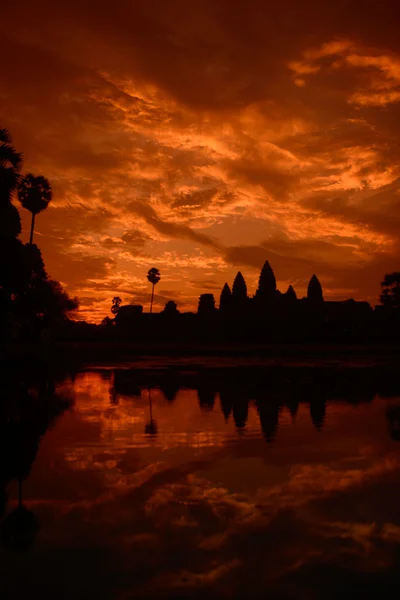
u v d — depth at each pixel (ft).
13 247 99.66
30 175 141.28
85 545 13.33
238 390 51.34
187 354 137.28
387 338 238.68
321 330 253.65
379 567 12.11
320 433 28.71
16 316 132.87
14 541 13.61
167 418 34.24
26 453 23.99
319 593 10.94
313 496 17.28
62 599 10.68
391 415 35.14
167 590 11.07
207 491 17.94
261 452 23.99
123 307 341.62
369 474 20.06
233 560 12.44
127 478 19.66
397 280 244.83
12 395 47.62
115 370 80.07
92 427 30.94
